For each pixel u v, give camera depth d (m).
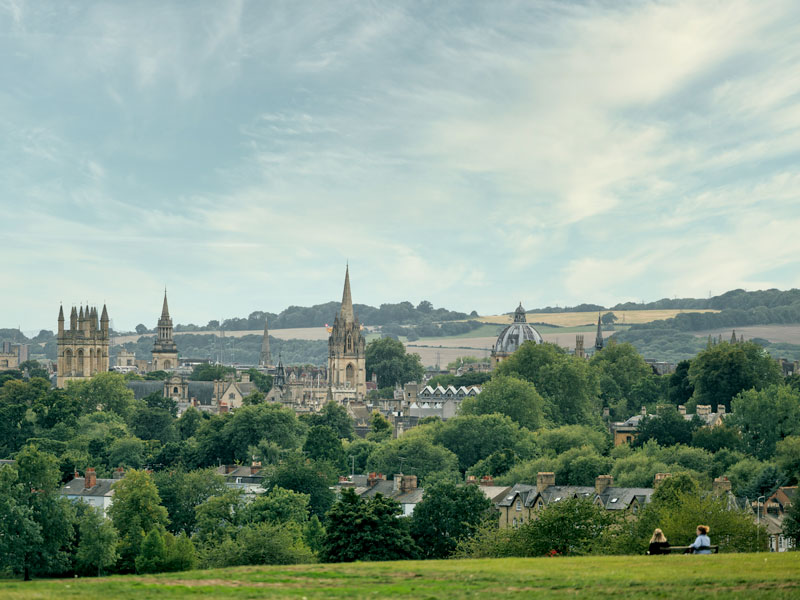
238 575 85.19
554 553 127.25
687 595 74.06
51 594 75.19
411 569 87.25
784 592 74.50
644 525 144.38
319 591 76.94
